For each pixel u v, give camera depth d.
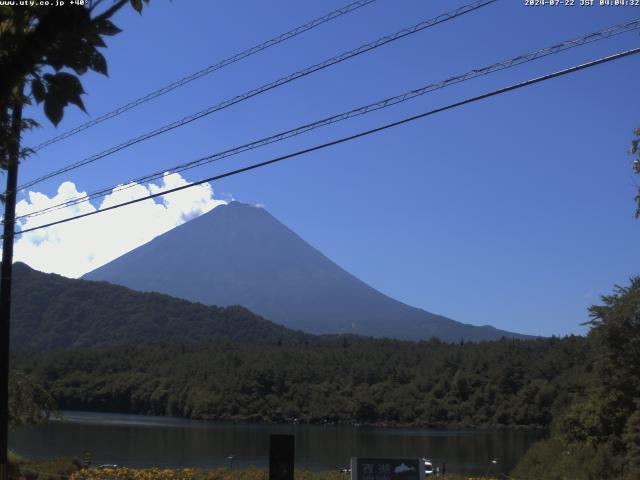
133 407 142.62
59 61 3.42
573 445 32.78
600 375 35.34
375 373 141.88
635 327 34.00
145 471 27.52
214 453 67.62
